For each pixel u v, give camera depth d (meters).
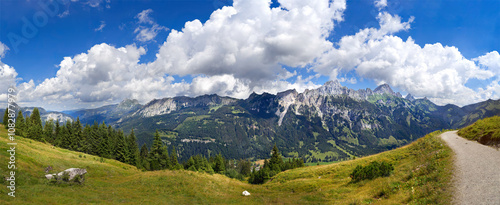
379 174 27.31
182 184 37.19
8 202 18.12
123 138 109.44
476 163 18.06
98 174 49.12
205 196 32.19
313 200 25.89
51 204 19.92
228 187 40.53
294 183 43.09
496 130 25.09
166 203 25.91
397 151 43.50
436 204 12.81
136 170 73.94
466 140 30.58
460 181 14.99
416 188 17.27
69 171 31.14
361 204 18.91
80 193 25.89
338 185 32.44
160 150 102.88
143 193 31.58
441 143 31.59
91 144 100.38
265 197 32.12
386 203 16.58
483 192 12.20
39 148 58.03
